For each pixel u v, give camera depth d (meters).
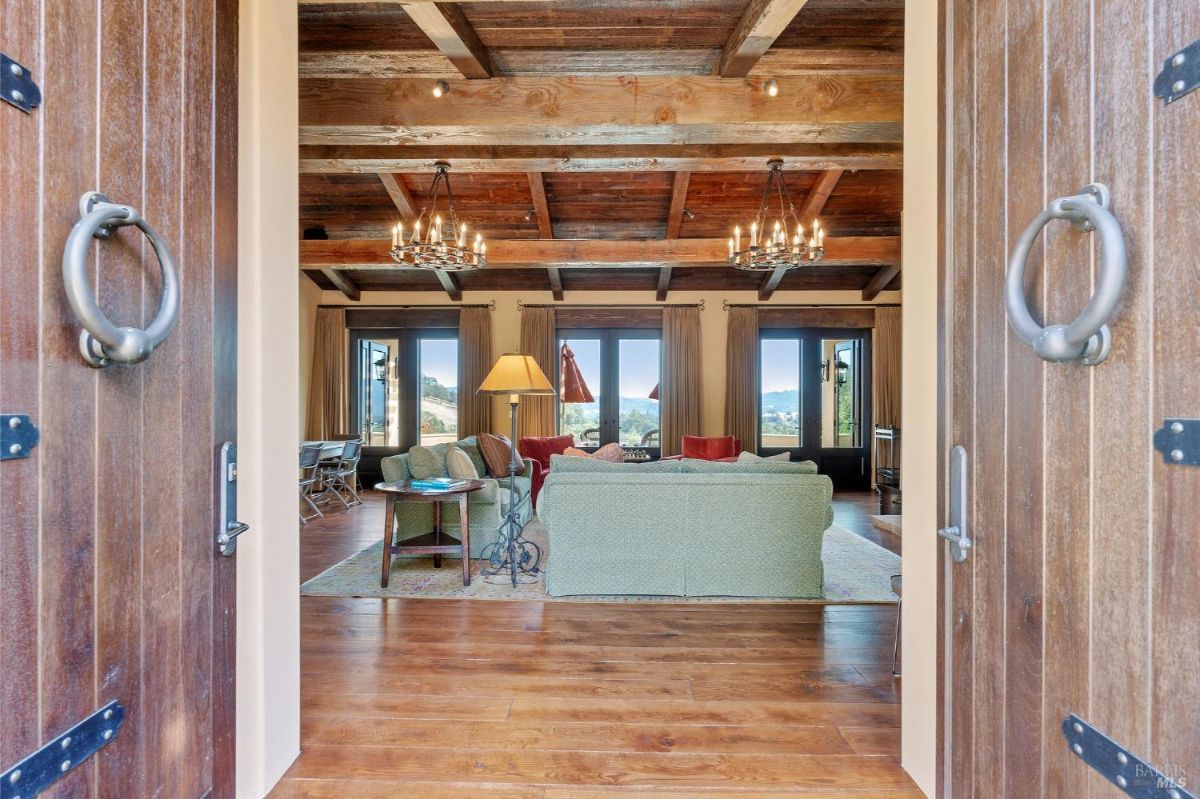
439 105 3.37
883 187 5.68
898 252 5.94
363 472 7.63
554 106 3.36
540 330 7.39
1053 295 0.81
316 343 7.45
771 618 2.74
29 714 0.65
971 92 1.04
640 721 1.81
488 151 4.33
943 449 1.16
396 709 1.87
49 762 0.67
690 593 3.04
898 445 7.23
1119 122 0.70
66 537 0.70
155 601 0.86
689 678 2.11
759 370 7.55
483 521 3.95
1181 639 0.62
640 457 6.24
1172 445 0.63
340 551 4.15
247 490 1.41
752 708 1.89
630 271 7.21
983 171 1.00
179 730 0.92
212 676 1.02
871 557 3.96
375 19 2.99
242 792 1.38
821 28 3.09
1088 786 0.74
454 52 2.96
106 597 0.76
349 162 4.30
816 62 3.33
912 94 1.47
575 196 5.83
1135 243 0.68
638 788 1.49
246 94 1.38
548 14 2.92
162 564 0.88
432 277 7.36
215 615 1.03
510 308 7.57
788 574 3.04
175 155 0.91
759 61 3.32
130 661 0.81
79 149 0.71
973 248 1.03
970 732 1.03
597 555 3.06
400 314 7.54
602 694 1.98
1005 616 0.93
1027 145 0.88
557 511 3.05
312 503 5.49
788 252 4.30
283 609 1.53
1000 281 0.95
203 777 0.99
